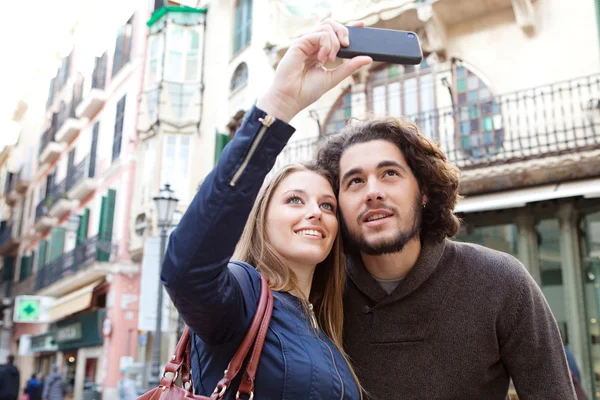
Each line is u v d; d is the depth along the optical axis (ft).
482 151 27.48
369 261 7.48
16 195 100.32
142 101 53.67
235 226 5.20
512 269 7.28
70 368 63.36
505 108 27.37
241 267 6.00
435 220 7.58
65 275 61.62
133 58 58.34
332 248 7.45
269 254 6.59
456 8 28.81
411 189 7.31
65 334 62.28
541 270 24.86
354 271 7.72
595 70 25.23
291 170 7.01
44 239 78.95
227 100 45.80
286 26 34.47
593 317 23.50
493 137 27.48
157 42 53.72
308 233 6.62
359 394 6.08
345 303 7.82
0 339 91.66
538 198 23.27
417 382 7.27
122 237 53.16
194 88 51.21
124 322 51.62
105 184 59.77
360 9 31.32
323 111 33.42
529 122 26.53
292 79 5.56
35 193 89.92
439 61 29.84
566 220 24.31
